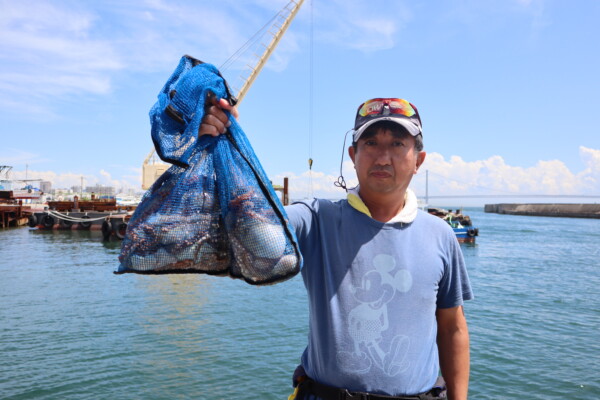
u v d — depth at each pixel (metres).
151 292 15.02
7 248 28.59
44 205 54.34
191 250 1.66
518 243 38.22
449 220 36.84
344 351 1.90
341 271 1.98
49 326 10.83
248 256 1.67
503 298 15.02
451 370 2.26
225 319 11.55
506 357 8.92
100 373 7.87
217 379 7.67
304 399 2.02
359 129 2.06
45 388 7.23
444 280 2.16
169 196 1.67
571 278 19.70
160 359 8.59
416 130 2.05
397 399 1.88
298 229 2.02
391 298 1.95
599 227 66.69
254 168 1.75
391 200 2.10
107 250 27.61
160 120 1.59
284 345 9.46
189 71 1.73
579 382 7.69
